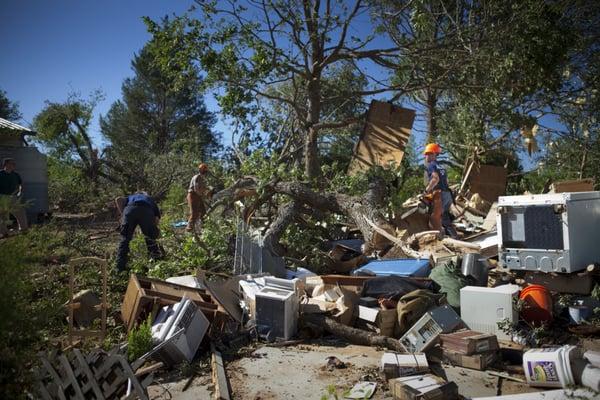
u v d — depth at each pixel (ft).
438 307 17.11
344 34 47.60
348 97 50.34
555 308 19.19
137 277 19.12
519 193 49.88
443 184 30.09
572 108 51.01
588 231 20.13
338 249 28.71
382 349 17.20
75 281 23.04
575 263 19.39
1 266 9.91
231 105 43.88
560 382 13.21
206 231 28.37
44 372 11.57
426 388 12.68
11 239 10.80
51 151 84.64
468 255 21.07
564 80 47.78
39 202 53.16
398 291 19.67
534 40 41.42
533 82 42.27
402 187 44.68
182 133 123.44
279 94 56.08
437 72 48.57
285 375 15.08
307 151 47.88
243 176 39.93
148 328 15.92
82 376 11.82
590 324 18.07
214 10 43.37
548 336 17.42
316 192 33.60
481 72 45.11
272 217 37.27
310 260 28.14
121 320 19.71
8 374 9.77
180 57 43.60
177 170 63.10
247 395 13.79
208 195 37.17
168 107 132.67
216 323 18.20
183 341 16.24
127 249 25.86
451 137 56.44
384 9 51.96
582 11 50.03
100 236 38.73
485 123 48.80
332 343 18.10
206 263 26.27
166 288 19.31
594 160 47.44
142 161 74.69
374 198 33.50
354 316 19.19
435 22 50.70
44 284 19.81
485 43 45.55
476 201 42.09
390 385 13.43
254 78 44.29
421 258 25.08
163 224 30.50
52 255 24.81
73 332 16.62
